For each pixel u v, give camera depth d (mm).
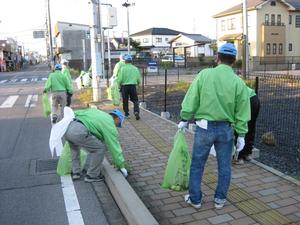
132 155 6641
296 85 17109
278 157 6348
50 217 4457
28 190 5324
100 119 5312
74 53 57375
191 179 4309
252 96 5750
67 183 5555
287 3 47156
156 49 85625
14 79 36094
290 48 48750
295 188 4879
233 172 5500
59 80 10320
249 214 4188
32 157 7105
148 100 14461
